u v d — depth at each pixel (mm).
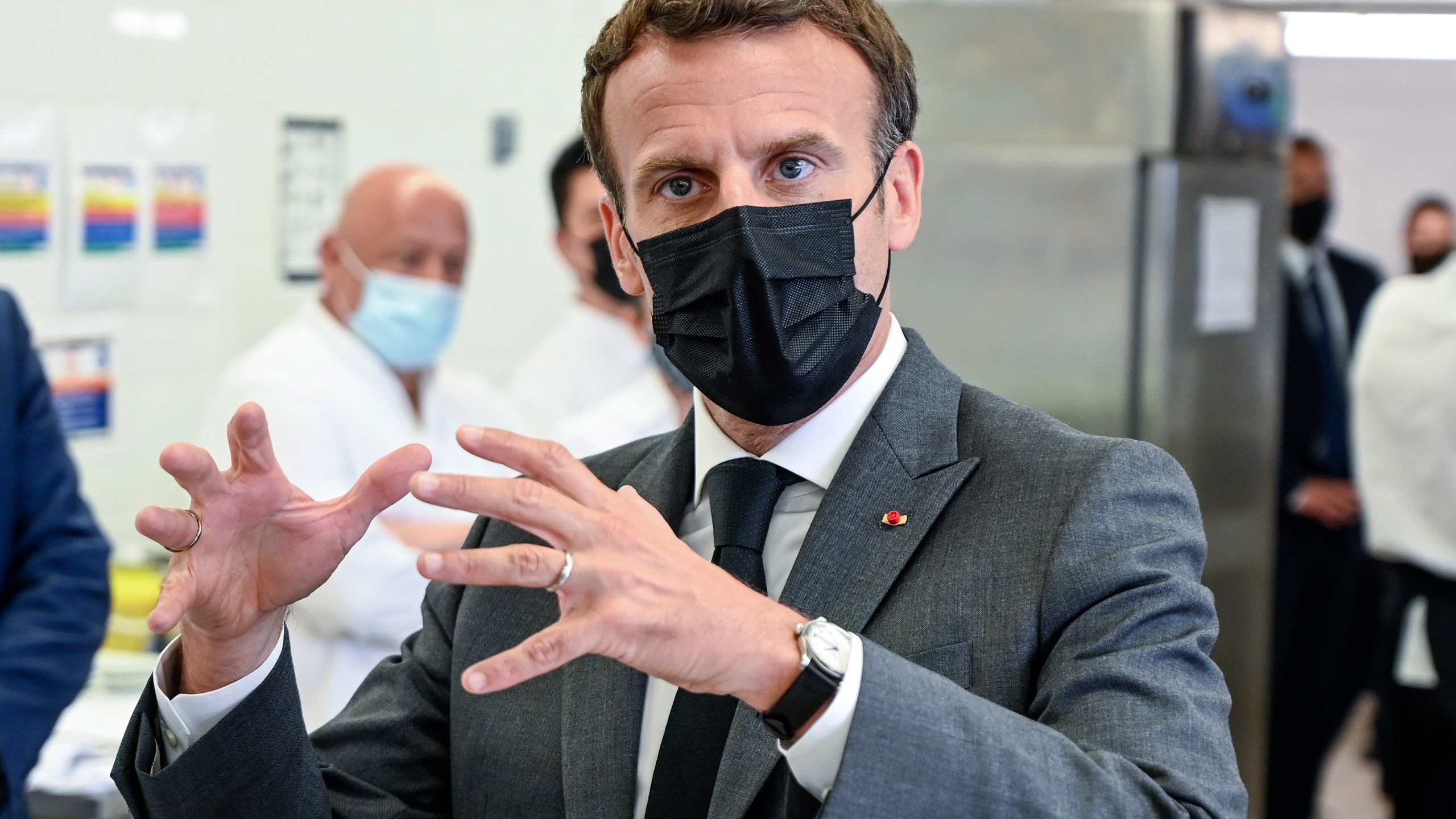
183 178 2852
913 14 3092
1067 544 980
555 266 3656
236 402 2484
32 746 1814
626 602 776
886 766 824
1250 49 2953
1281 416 4047
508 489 775
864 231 1070
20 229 2539
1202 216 2922
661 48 1048
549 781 1087
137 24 2738
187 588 916
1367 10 5402
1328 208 4270
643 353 3252
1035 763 840
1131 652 925
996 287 3057
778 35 1035
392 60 3227
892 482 1068
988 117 3039
